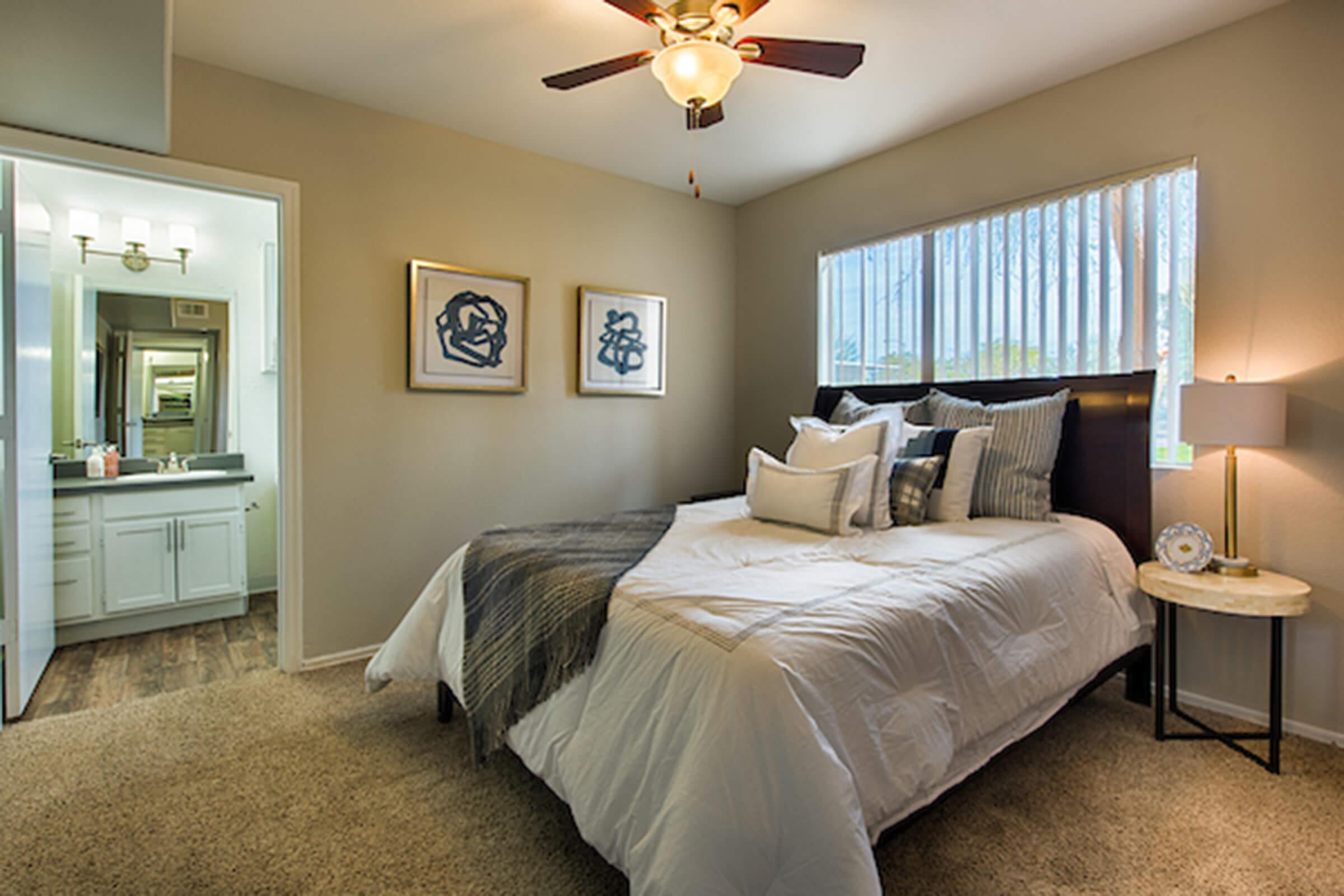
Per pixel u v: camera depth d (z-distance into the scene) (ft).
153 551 10.87
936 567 5.71
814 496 7.29
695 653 4.10
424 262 9.56
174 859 5.03
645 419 12.42
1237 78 7.19
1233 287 7.28
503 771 6.34
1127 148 8.03
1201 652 7.68
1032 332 9.06
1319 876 4.83
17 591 7.45
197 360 12.39
